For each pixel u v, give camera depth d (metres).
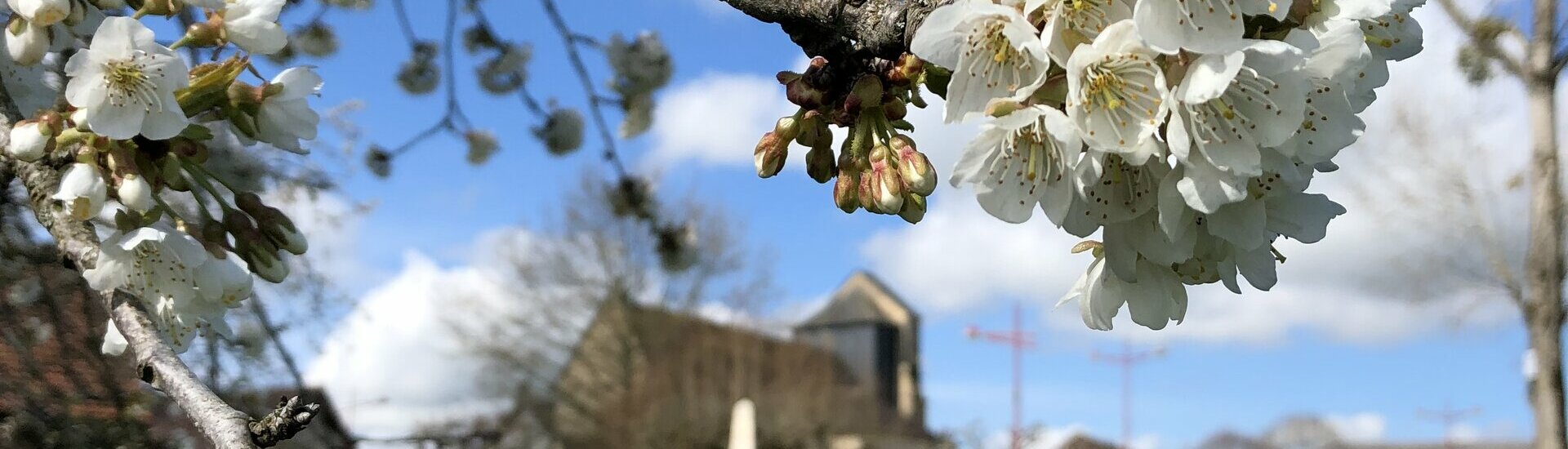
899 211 0.30
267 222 0.42
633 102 1.13
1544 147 1.23
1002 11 0.25
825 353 6.57
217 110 0.41
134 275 0.39
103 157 0.37
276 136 0.41
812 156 0.32
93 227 0.39
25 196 0.78
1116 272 0.29
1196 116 0.25
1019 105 0.26
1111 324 0.32
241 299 0.41
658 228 1.20
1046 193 0.27
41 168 0.39
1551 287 1.25
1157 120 0.25
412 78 1.14
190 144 0.39
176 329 0.40
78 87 0.36
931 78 0.29
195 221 0.68
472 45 1.14
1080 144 0.25
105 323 0.91
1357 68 0.26
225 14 0.40
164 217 0.42
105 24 0.36
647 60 1.13
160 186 0.39
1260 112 0.26
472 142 1.14
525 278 5.41
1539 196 1.25
